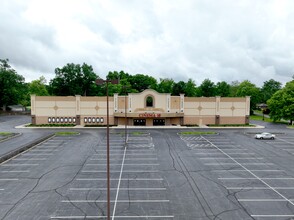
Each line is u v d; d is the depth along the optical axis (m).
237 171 26.17
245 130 56.28
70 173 25.30
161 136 47.66
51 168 26.94
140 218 16.55
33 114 62.38
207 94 105.62
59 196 19.78
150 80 118.81
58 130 54.81
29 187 21.53
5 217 16.50
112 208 17.88
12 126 60.94
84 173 25.33
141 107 62.16
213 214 17.05
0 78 92.31
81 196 19.80
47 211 17.34
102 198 19.48
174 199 19.38
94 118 63.31
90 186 21.84
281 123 72.56
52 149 36.06
